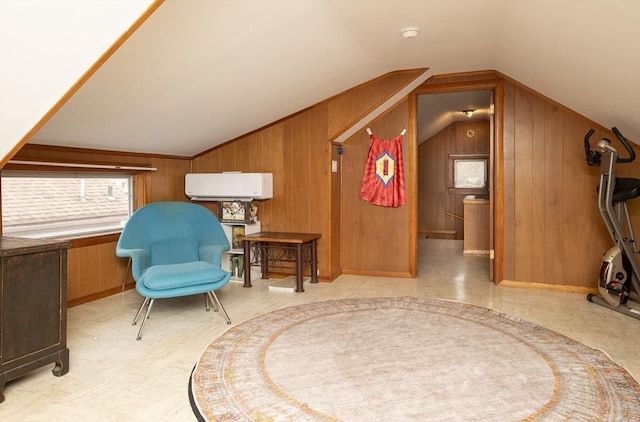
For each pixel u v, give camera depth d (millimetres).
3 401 2201
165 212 4023
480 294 4242
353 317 3521
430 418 2021
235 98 3787
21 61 1894
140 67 2729
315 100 4660
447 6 2803
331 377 2445
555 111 4375
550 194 4430
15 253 2246
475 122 8406
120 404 2186
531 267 4527
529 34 3053
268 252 5121
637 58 2527
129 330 3246
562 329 3242
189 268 3457
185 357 2760
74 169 3820
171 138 4301
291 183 4965
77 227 4074
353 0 2646
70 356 2771
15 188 3561
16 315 2270
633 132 3799
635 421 1973
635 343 2957
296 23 2803
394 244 5008
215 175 4855
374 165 5008
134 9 1883
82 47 1963
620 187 3803
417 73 4453
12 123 2195
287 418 2021
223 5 2346
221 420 2004
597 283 4301
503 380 2400
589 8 2281
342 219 5184
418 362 2646
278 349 2854
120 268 4359
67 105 2914
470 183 8500
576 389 2283
